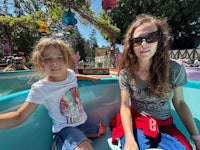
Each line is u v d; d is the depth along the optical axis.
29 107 0.48
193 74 1.24
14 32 3.39
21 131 0.50
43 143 0.58
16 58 2.12
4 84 1.35
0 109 0.47
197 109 0.74
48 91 0.53
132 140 0.51
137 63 0.61
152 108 0.60
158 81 0.58
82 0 2.28
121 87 0.64
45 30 2.42
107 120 0.79
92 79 0.78
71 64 0.64
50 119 0.61
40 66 0.56
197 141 0.58
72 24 2.15
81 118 0.59
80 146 0.47
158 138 0.54
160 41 0.59
